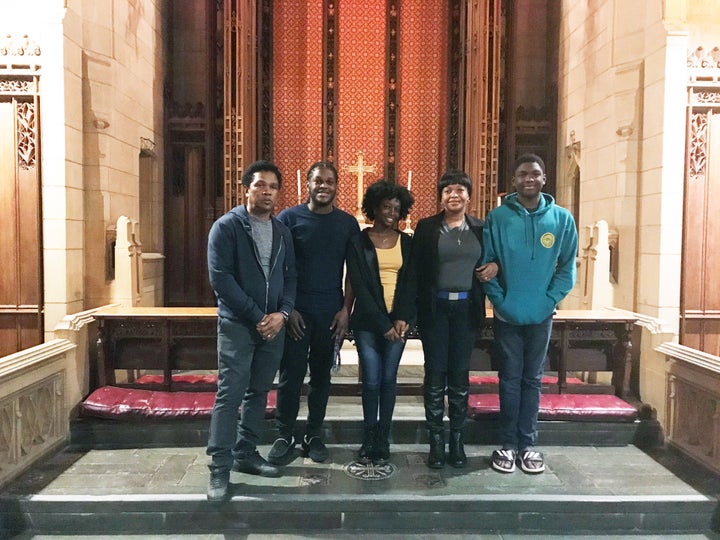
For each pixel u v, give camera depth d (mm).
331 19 7398
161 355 4039
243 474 3254
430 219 3293
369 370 3289
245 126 6195
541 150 6523
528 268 3191
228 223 2951
